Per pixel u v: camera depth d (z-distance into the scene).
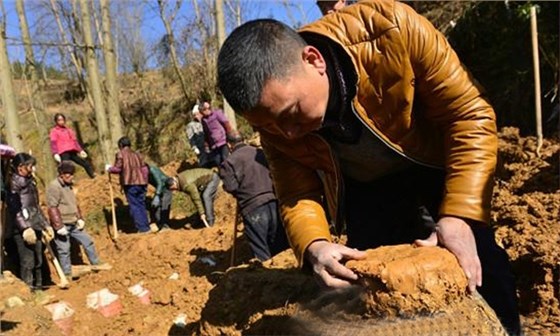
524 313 3.87
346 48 2.02
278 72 1.81
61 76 29.00
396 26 2.00
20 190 7.45
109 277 7.96
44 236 7.91
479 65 9.34
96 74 16.08
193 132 12.62
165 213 10.84
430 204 2.58
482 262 2.40
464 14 9.92
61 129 14.01
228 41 1.87
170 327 5.79
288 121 1.94
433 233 2.13
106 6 15.75
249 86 1.81
